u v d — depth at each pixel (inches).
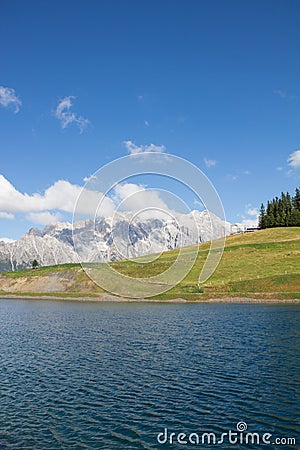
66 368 1061.1
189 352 1211.9
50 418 724.0
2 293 3786.9
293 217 5497.1
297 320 1772.9
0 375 999.0
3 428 681.6
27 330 1695.4
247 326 1651.1
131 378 960.3
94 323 1872.5
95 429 675.4
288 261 3390.7
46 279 3924.7
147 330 1636.3
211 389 866.1
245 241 4340.6
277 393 832.9
